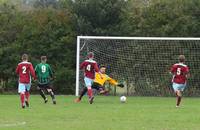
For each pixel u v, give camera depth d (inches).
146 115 1327.5
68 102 1840.6
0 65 2536.9
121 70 2427.4
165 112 1423.5
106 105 1686.8
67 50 2549.2
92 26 2605.8
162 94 2390.5
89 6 2608.3
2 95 2358.5
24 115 1321.4
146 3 2775.6
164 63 2409.0
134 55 2425.0
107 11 2603.3
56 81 2508.6
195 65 2390.5
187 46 2405.3
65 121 1180.5
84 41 2439.7
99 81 1893.5
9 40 2576.3
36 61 2534.5
